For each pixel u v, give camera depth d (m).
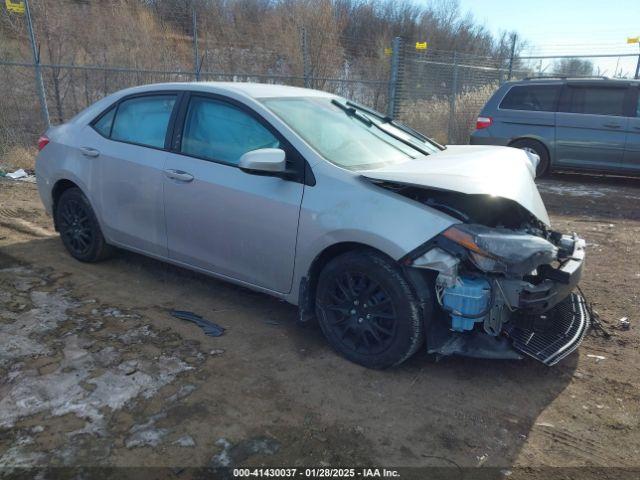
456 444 2.63
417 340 3.05
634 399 3.04
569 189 8.74
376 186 3.17
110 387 2.92
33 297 4.01
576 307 3.68
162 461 2.41
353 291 3.22
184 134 3.91
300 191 3.32
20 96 9.85
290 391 2.99
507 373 3.27
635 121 8.46
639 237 6.10
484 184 3.02
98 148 4.38
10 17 10.98
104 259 4.79
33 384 2.91
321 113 3.92
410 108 12.91
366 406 2.89
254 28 14.94
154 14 14.41
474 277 3.00
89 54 11.90
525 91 9.30
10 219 6.04
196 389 2.95
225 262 3.75
